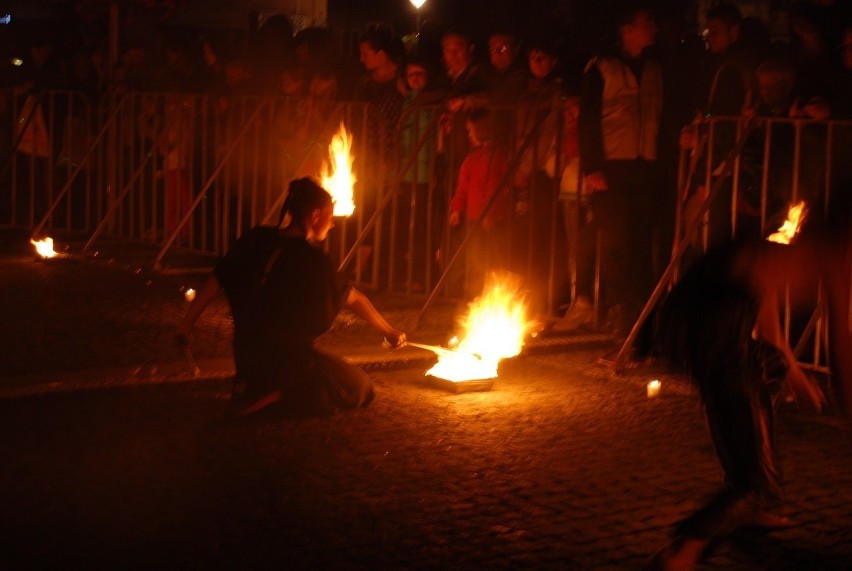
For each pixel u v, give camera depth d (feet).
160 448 20.81
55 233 47.37
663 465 20.56
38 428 21.79
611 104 29.32
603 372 26.99
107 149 46.32
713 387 16.47
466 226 34.12
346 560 16.16
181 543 16.63
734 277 16.48
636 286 29.81
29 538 16.72
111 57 47.24
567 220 32.42
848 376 16.05
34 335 29.40
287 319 22.85
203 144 41.68
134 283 37.11
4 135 50.29
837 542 17.33
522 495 18.93
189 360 25.64
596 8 51.16
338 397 23.20
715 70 31.76
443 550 16.61
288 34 42.06
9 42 53.47
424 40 38.58
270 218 38.63
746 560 16.63
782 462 21.03
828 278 16.16
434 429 22.39
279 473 19.66
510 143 32.99
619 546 16.92
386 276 37.52
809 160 27.66
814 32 28.53
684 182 29.48
